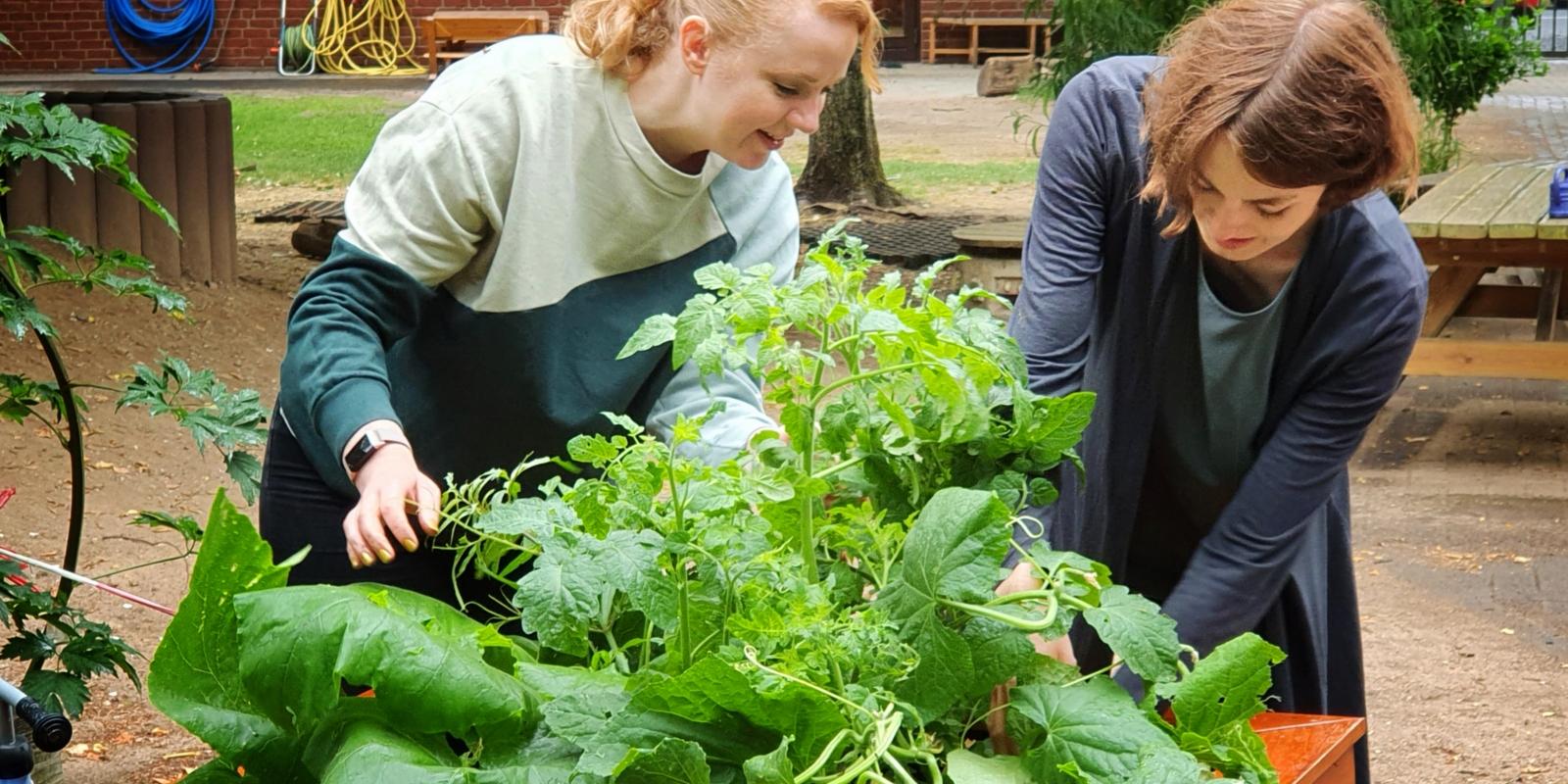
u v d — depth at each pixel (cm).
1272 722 200
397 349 240
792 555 165
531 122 225
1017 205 1180
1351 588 260
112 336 744
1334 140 188
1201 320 229
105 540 545
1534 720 430
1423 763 407
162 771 384
